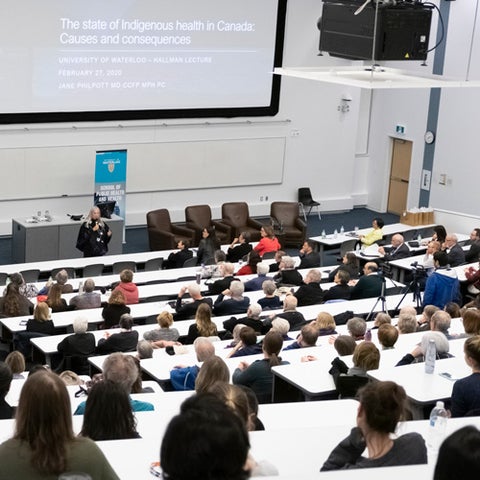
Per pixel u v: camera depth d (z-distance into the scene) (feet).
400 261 44.70
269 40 57.36
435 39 59.57
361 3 27.02
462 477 5.99
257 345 26.09
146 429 15.61
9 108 50.52
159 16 53.57
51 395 8.15
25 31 49.93
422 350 23.07
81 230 45.98
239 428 5.84
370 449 10.93
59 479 7.69
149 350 26.13
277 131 60.23
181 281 39.73
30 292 37.58
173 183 56.90
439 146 60.80
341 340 23.98
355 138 63.82
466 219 53.52
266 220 60.54
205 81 56.03
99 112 53.11
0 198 51.29
